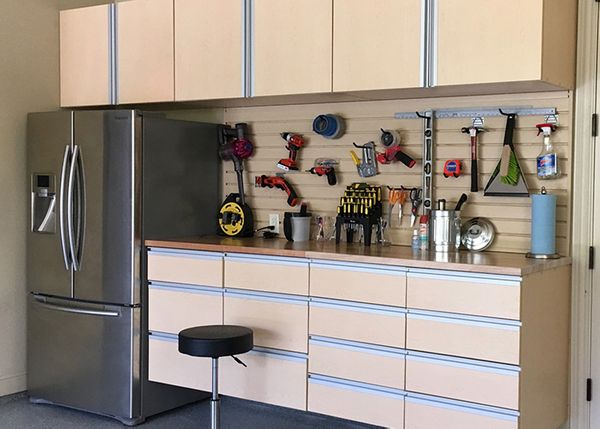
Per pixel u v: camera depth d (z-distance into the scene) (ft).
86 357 14.05
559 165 11.90
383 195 13.50
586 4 11.73
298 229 13.80
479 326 10.35
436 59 11.31
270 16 12.96
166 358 13.58
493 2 10.80
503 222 12.34
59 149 14.24
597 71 11.69
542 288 10.80
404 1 11.55
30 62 15.07
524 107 12.07
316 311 11.87
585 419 12.01
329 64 12.35
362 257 11.34
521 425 10.20
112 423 13.85
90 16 15.19
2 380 14.84
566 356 12.00
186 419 14.08
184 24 13.98
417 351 10.90
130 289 13.56
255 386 12.58
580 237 11.87
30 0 15.03
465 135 12.64
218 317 12.98
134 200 13.52
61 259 14.29
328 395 11.78
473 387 10.41
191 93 13.94
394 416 11.14
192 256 13.24
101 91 15.12
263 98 13.53
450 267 10.53
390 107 13.37
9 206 14.79
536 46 10.50
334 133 13.74
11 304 14.90
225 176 15.46
